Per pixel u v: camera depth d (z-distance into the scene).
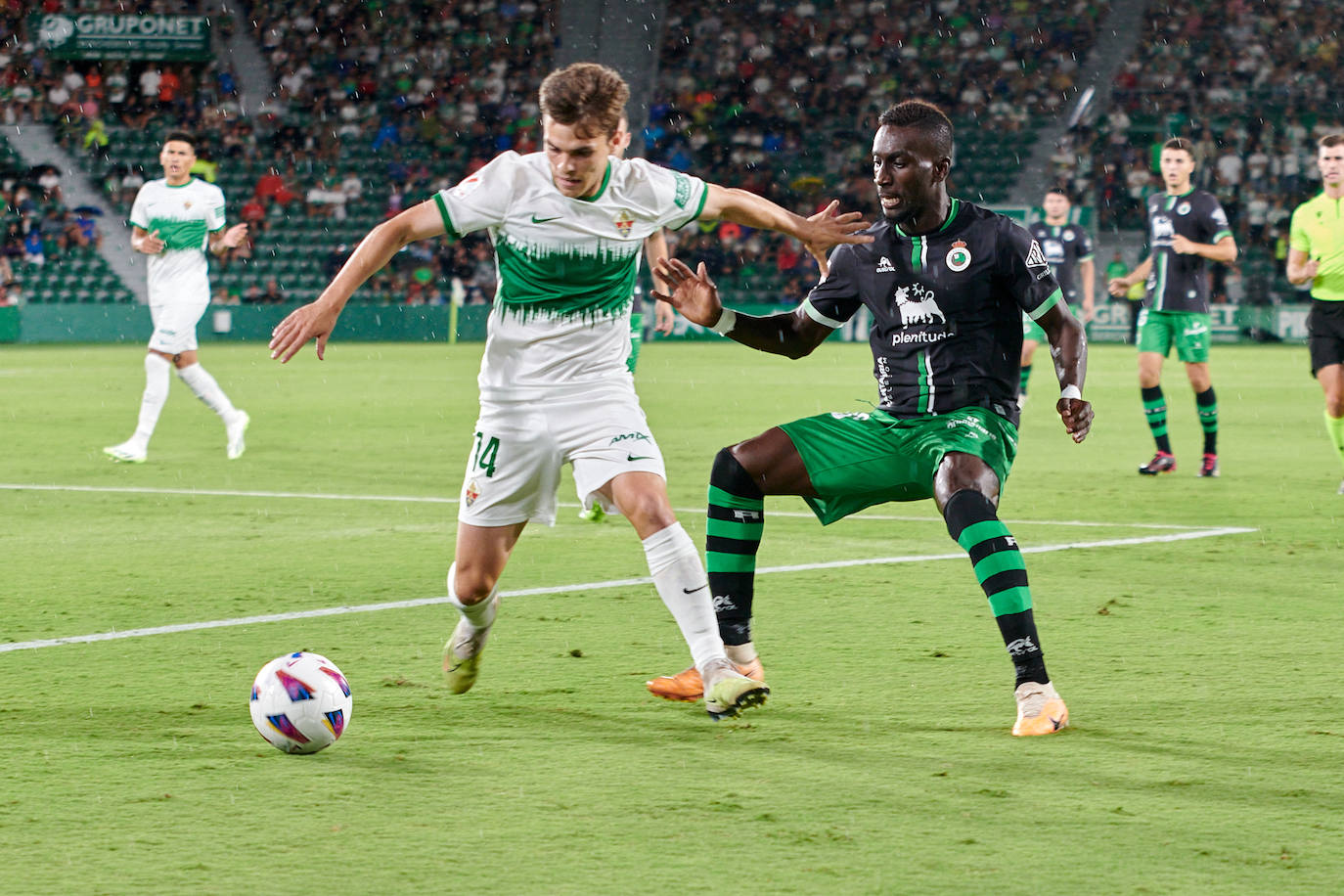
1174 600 11.99
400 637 10.63
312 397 35.75
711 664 7.82
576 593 12.35
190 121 69.94
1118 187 69.19
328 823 6.46
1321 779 7.10
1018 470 21.88
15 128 68.62
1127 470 21.91
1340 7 73.19
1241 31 73.38
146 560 14.09
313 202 68.75
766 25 75.44
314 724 7.46
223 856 6.02
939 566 13.66
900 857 5.99
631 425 8.31
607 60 74.94
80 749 7.67
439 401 34.72
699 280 8.94
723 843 6.17
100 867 5.89
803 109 73.81
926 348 8.90
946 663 9.71
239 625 11.05
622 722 8.26
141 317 63.12
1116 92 72.00
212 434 26.89
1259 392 38.06
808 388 39.31
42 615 11.39
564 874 5.79
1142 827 6.38
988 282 8.75
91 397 35.22
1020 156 71.88
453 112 72.62
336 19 73.44
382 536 15.59
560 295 8.17
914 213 8.82
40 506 17.81
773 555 14.39
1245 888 5.62
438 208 7.95
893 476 8.84
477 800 6.79
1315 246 18.52
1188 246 20.08
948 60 74.38
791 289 67.69
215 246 22.28
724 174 72.31
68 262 65.00
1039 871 5.82
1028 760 7.44
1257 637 10.54
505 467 8.33
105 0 71.12
